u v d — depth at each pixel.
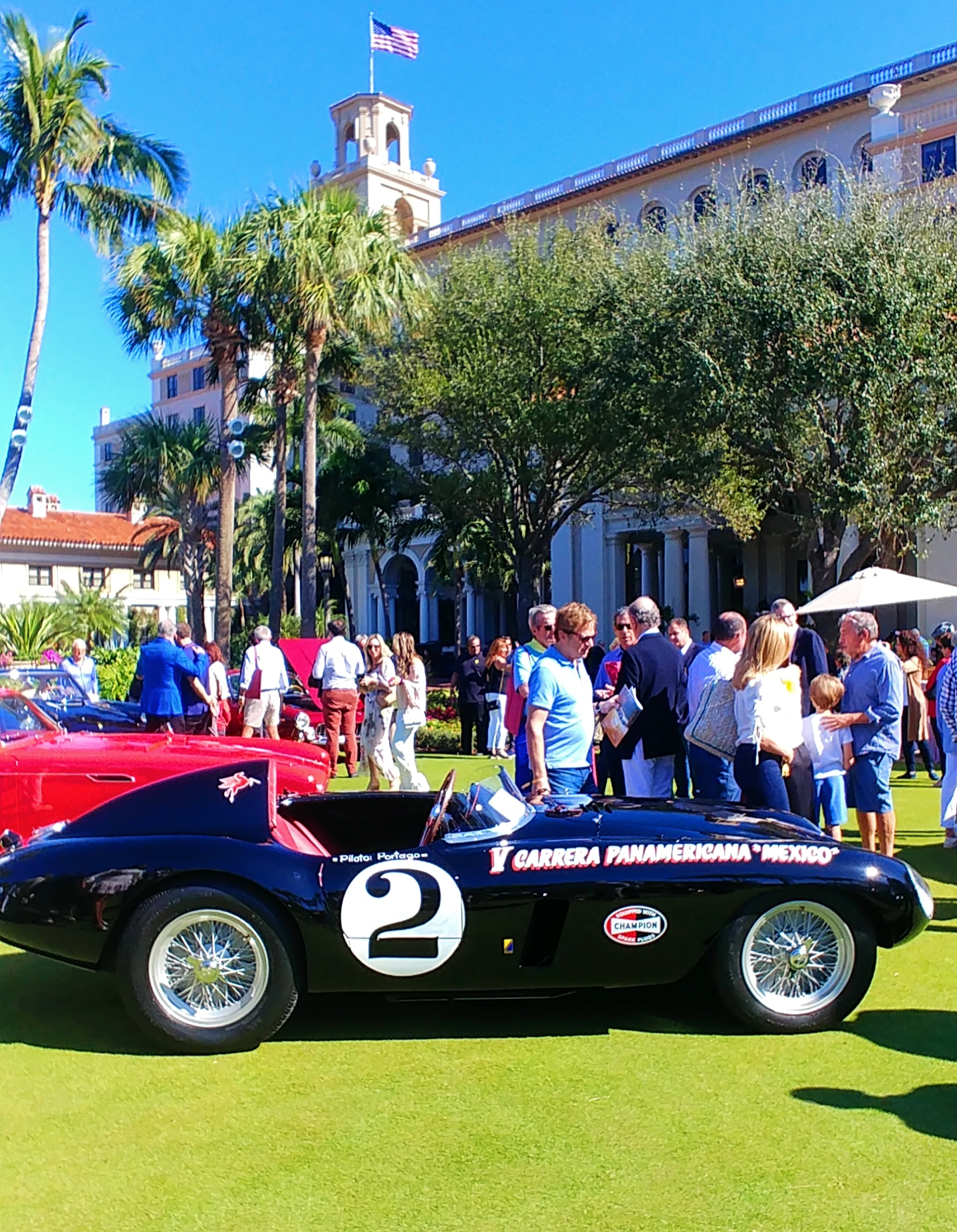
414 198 56.88
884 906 4.48
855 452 16.92
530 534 25.97
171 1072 4.22
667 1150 3.47
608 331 22.19
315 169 58.16
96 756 6.95
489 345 23.97
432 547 39.34
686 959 4.52
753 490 22.34
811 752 6.93
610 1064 4.23
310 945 4.40
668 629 9.33
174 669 11.36
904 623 29.00
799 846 4.61
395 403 24.97
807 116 33.72
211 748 7.54
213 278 21.95
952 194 19.61
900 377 16.69
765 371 17.58
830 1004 4.52
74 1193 3.24
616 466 23.91
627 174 38.09
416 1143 3.56
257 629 13.01
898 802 10.56
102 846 4.52
